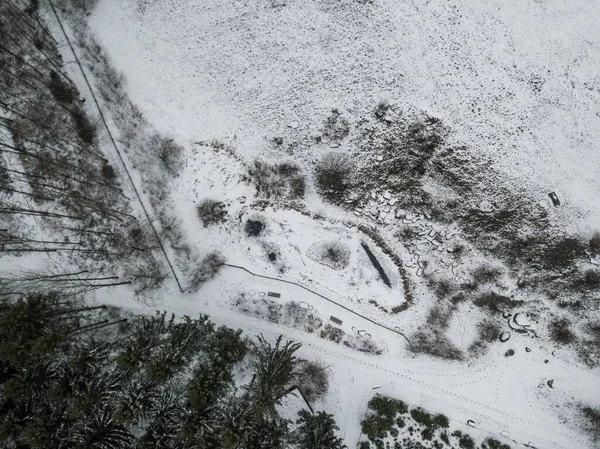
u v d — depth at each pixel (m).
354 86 39.47
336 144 39.97
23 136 39.62
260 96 39.88
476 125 39.22
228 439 33.12
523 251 40.25
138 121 39.84
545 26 38.56
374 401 40.00
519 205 39.66
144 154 40.00
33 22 39.34
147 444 34.75
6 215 39.28
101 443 33.94
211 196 40.34
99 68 39.66
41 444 34.03
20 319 31.73
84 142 39.78
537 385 40.25
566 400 40.03
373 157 40.16
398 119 39.56
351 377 40.31
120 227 40.16
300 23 39.19
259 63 39.62
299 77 39.62
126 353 34.09
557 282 40.19
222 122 40.12
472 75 39.00
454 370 40.34
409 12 38.81
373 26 38.97
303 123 39.94
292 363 36.59
